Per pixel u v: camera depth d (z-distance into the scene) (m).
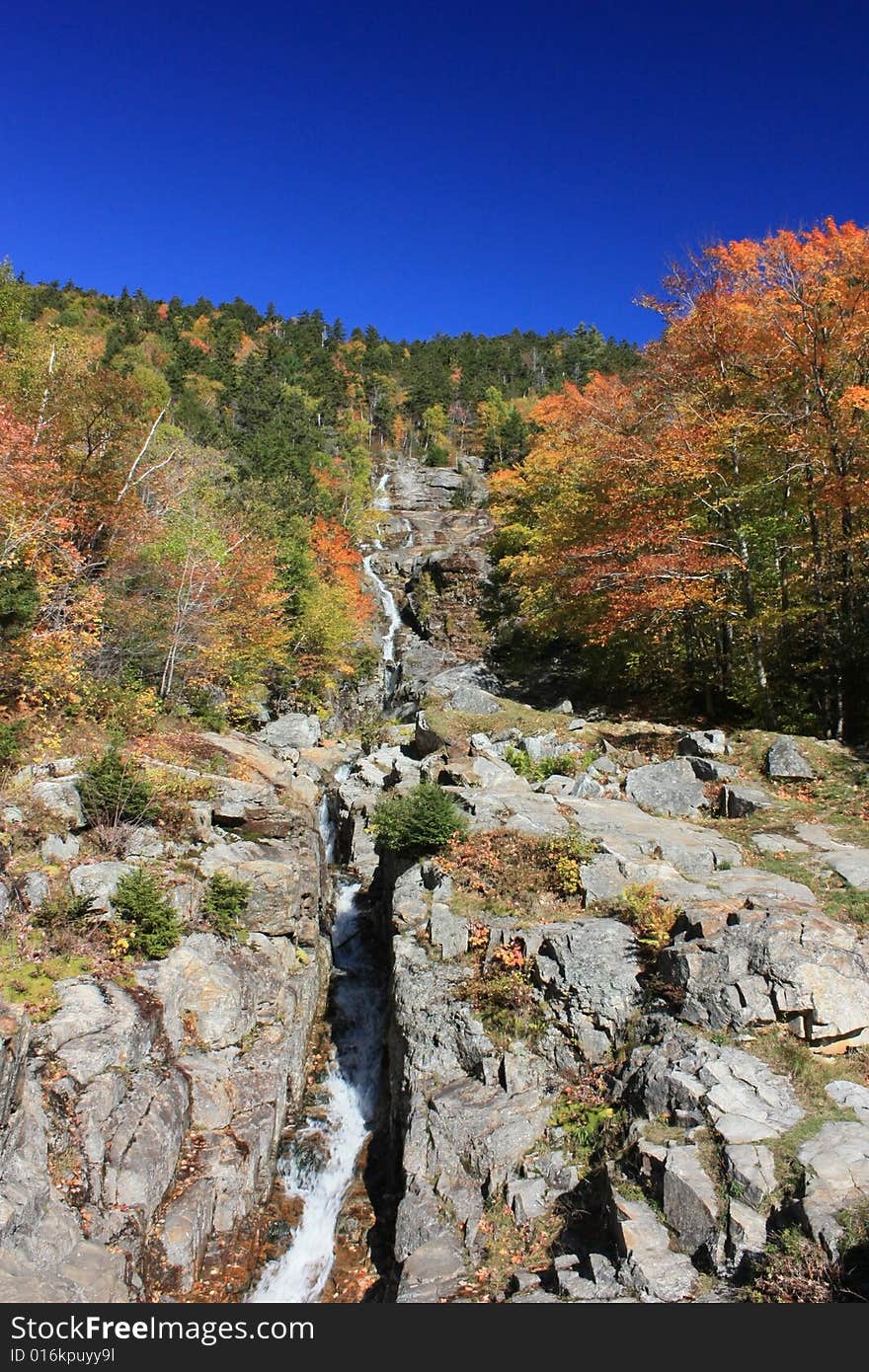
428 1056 10.23
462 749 19.50
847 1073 8.20
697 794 15.70
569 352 128.88
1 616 16.02
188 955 11.66
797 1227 6.39
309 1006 13.88
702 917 10.16
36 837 12.02
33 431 19.20
